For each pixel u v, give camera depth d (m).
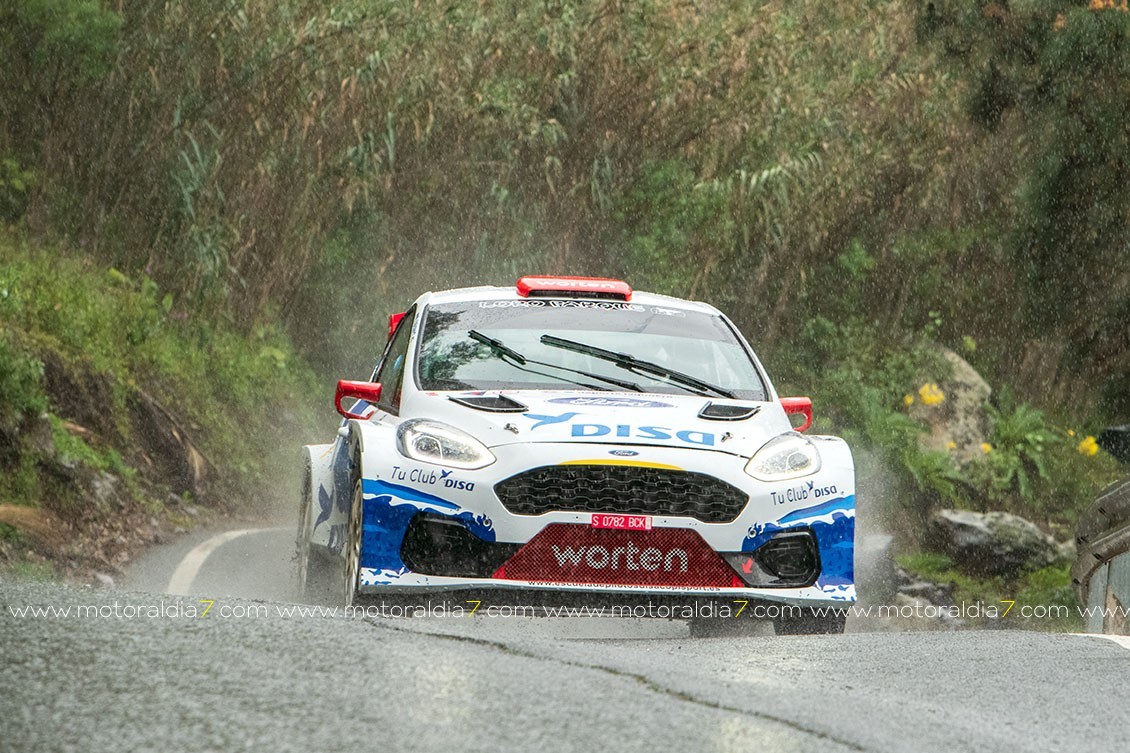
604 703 13.30
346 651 15.12
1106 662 18.45
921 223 72.62
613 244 63.62
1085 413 74.56
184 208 54.84
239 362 56.12
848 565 23.25
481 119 59.53
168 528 41.34
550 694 13.53
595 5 63.12
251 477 50.97
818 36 69.12
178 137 55.06
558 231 61.72
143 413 46.56
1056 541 53.94
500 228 60.62
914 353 67.44
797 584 22.91
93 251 54.56
